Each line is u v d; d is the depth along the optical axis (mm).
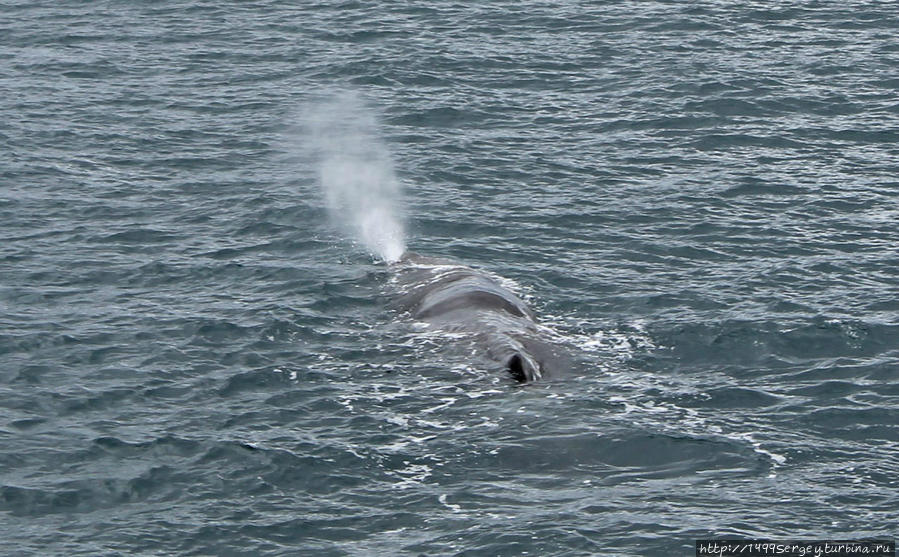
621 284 163250
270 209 188625
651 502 114938
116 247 175625
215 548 110500
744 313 154000
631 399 132875
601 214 186625
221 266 169125
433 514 114062
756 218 184875
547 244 176625
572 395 133000
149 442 126562
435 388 134625
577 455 122375
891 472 120250
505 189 196250
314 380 138000
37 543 111125
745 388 135875
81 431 128625
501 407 130500
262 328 150250
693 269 168000
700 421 129000
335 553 109250
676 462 121625
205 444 126062
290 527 113062
